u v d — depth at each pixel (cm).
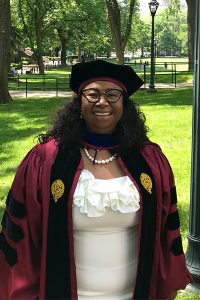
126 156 246
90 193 232
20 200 243
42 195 235
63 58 6506
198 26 393
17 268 240
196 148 404
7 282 242
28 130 1273
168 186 252
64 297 236
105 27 5934
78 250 239
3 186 761
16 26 4828
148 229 241
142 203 238
